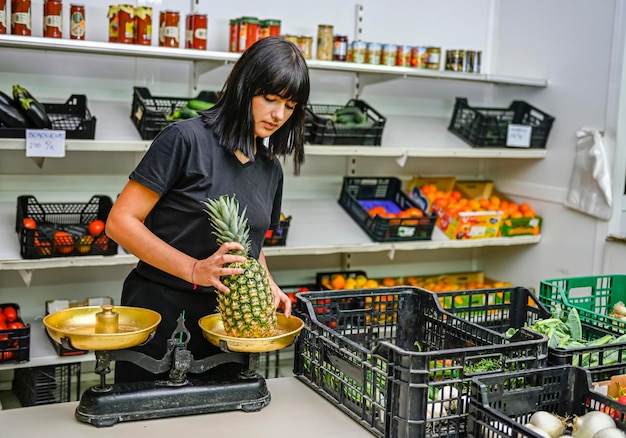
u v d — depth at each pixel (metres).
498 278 4.47
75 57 3.49
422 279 4.27
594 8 3.74
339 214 3.94
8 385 3.57
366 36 4.11
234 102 1.74
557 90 3.99
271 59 1.68
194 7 3.67
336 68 3.50
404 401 1.54
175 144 1.77
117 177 3.67
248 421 1.64
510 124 3.94
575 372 1.69
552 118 4.00
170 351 1.65
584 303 2.70
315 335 1.85
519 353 1.68
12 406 3.38
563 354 1.75
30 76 3.43
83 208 3.45
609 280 2.74
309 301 1.95
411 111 4.31
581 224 3.85
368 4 4.09
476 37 4.43
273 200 2.09
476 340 1.90
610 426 1.52
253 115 1.75
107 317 1.58
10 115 2.94
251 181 1.88
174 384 1.65
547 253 4.09
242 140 1.78
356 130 3.59
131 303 1.96
